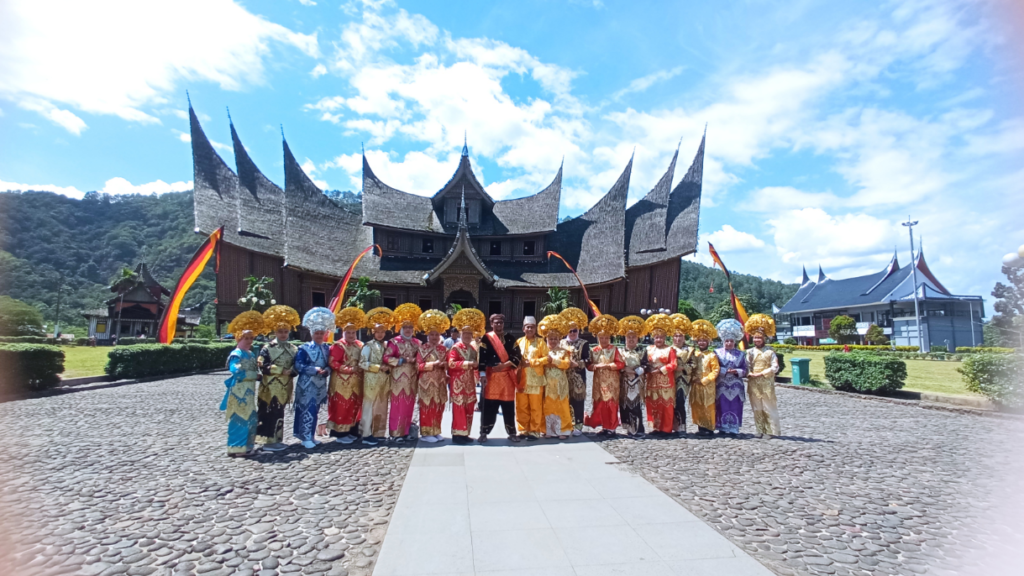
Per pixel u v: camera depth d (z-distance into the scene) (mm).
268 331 7230
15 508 4871
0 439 7977
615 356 8320
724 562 3742
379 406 7695
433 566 3629
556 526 4359
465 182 38062
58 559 3781
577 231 38344
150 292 58250
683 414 8422
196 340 28250
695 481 5672
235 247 29688
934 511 4875
